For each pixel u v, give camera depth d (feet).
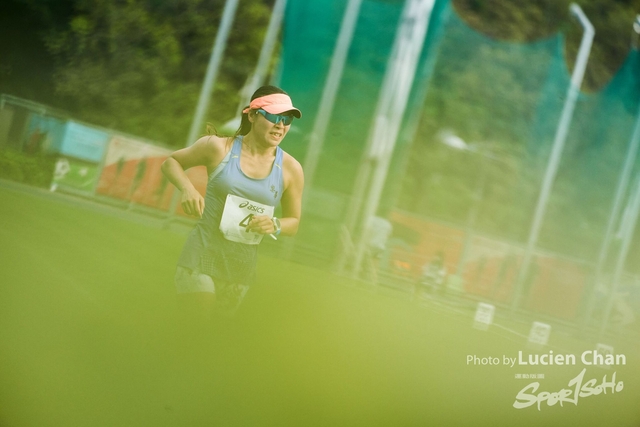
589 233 81.56
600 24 79.97
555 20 83.82
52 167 68.18
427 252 75.92
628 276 74.69
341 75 75.92
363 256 68.74
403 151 87.76
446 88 87.92
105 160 70.54
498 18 83.30
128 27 89.04
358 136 74.49
